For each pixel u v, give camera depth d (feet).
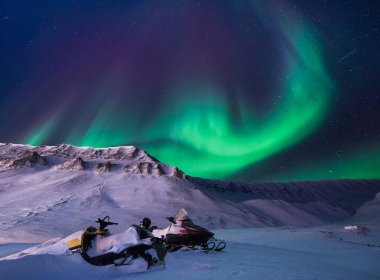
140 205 282.77
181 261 27.81
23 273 18.54
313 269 27.58
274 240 65.21
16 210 239.50
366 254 45.01
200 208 296.10
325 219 339.98
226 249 40.96
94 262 23.03
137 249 23.93
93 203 271.69
